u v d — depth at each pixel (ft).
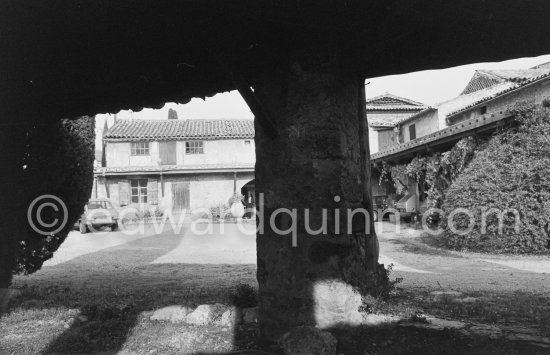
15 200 20.16
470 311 16.48
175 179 104.01
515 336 13.10
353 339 13.01
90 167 25.05
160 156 107.24
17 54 14.58
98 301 20.44
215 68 15.99
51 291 23.32
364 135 16.38
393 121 106.93
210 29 13.15
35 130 20.93
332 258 13.62
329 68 14.08
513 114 42.22
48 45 14.12
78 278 30.17
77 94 18.04
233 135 107.55
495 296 20.57
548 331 13.70
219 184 104.63
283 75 14.56
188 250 47.67
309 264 13.67
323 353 12.22
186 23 12.93
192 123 118.93
